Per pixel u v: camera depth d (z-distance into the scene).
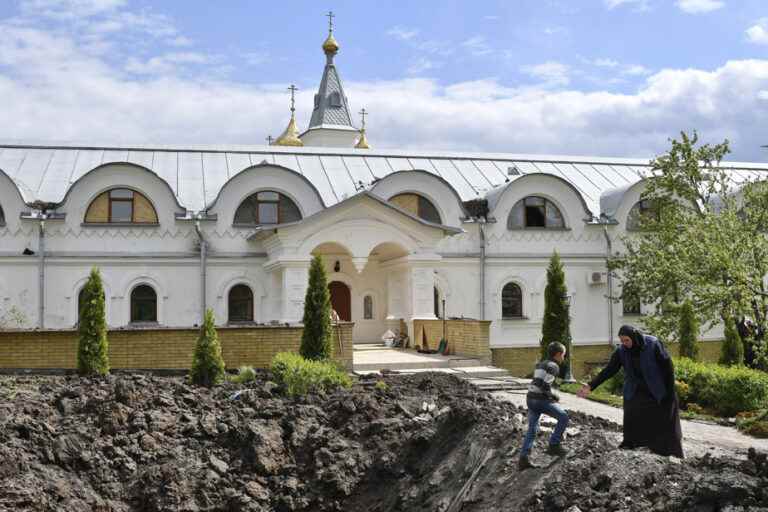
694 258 24.92
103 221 29.92
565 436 13.89
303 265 28.53
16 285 28.92
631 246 32.47
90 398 17.70
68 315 29.27
